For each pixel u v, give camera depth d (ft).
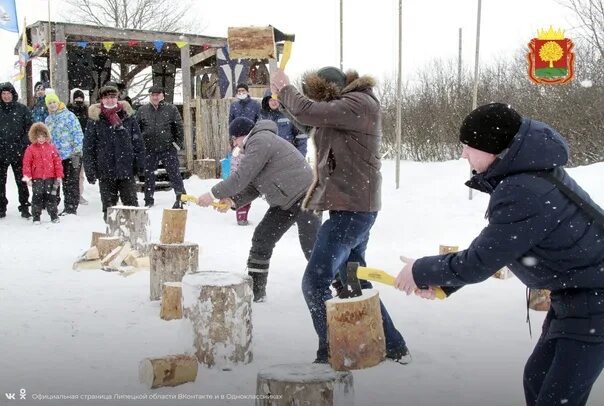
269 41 14.82
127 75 64.44
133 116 34.14
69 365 13.48
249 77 52.34
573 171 32.37
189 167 49.39
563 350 8.40
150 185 37.88
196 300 13.47
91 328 15.90
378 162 13.42
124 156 33.01
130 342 14.93
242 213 33.01
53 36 46.21
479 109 8.76
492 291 19.97
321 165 13.32
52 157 33.01
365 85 13.28
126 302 18.31
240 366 13.56
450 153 54.80
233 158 31.96
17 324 16.11
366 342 13.28
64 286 20.16
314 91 13.34
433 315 17.37
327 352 13.48
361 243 14.23
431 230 29.07
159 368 12.28
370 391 12.28
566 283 8.43
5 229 31.30
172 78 61.21
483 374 13.28
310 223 17.17
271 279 21.36
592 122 45.39
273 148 16.94
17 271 22.34
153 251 18.28
